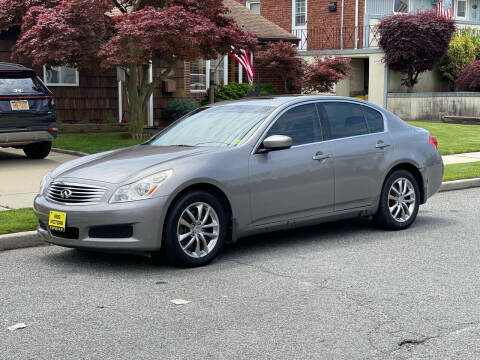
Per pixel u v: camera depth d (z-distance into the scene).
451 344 4.53
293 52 24.61
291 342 4.55
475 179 12.00
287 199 7.09
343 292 5.70
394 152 8.07
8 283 6.00
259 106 7.51
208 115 7.75
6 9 15.97
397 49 25.45
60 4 15.39
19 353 4.38
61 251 7.24
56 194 6.62
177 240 6.32
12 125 12.67
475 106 26.64
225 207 6.75
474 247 7.36
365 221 8.82
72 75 19.80
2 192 10.27
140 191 6.19
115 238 6.20
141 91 17.30
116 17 15.85
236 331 4.76
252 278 6.13
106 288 5.83
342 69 25.28
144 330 4.79
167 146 7.29
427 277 6.17
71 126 19.08
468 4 32.59
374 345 4.50
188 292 5.70
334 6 28.67
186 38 14.59
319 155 7.34
